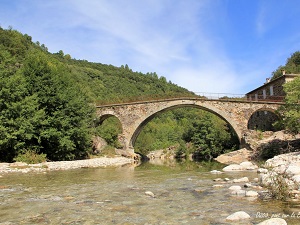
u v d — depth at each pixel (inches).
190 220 269.9
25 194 417.4
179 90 5059.1
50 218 282.7
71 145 1091.3
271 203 332.2
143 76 5231.3
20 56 2496.3
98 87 3329.2
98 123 1727.4
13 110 932.0
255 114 1868.8
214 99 1560.0
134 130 1617.9
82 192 435.5
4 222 268.8
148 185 512.1
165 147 2338.8
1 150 951.6
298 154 877.2
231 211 300.4
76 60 4955.7
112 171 821.2
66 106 1119.6
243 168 797.9
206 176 651.5
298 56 2805.1
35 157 954.7
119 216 289.1
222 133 1742.1
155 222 265.4
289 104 1070.4
